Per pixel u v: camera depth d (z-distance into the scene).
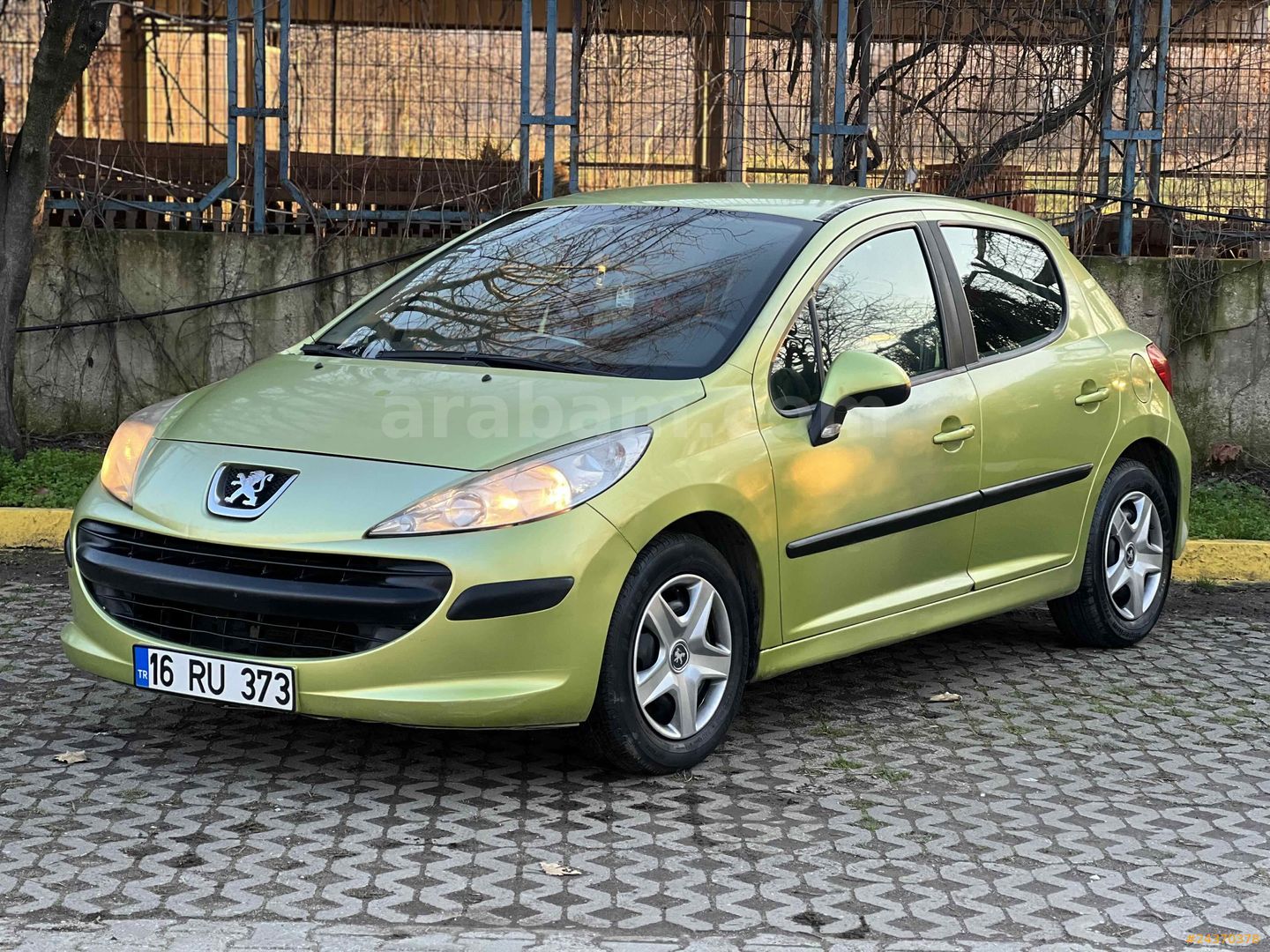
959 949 3.69
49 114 9.00
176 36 14.70
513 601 4.38
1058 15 10.33
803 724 5.48
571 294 5.45
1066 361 6.18
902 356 5.54
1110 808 4.71
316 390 5.04
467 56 11.38
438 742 5.16
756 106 10.52
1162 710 5.76
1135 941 3.77
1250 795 4.86
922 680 6.08
